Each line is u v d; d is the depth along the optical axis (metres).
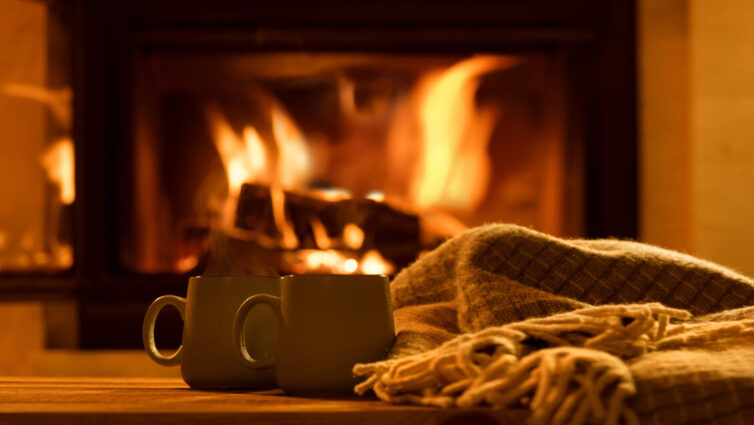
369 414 1.03
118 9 3.11
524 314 1.18
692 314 1.25
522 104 3.43
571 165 3.16
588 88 3.14
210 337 1.25
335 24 3.13
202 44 3.15
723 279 1.27
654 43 3.18
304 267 3.27
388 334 1.19
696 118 3.18
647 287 1.26
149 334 1.29
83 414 1.03
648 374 1.02
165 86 3.38
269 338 1.25
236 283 1.26
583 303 1.20
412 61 3.30
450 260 1.31
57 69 3.18
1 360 3.16
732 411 1.02
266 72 3.34
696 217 3.18
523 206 3.43
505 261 1.25
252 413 1.03
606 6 3.13
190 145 3.42
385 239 3.29
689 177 3.19
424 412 1.03
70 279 3.09
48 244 3.28
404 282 1.34
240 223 3.33
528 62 3.31
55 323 3.15
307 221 3.31
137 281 3.09
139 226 3.21
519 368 1.01
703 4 3.18
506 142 3.44
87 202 3.10
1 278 3.09
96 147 3.11
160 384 1.33
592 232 3.15
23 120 3.29
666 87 3.19
